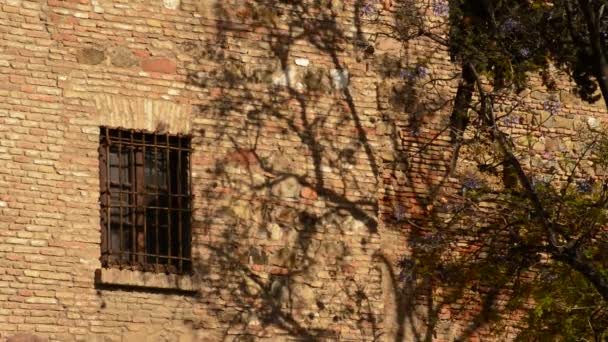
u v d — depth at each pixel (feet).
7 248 77.51
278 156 83.30
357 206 84.53
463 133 87.76
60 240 78.33
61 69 79.66
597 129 92.63
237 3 83.51
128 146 80.53
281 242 82.64
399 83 86.69
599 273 80.43
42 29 79.66
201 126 81.92
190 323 80.23
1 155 78.07
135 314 79.20
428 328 85.51
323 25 85.20
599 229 86.63
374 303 84.12
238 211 82.02
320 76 84.74
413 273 85.30
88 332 78.18
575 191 89.40
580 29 90.07
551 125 92.22
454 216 86.43
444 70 87.81
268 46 83.87
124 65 80.84
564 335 86.17
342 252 83.82
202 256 81.00
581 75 92.58
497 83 89.76
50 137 79.00
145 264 80.02
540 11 90.74
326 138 84.38
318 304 82.94
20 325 77.20
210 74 82.43
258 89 83.35
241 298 81.41
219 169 81.97
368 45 85.97
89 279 78.48
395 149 86.17
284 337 81.97
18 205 77.97
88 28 80.43
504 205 88.17
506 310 87.25
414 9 87.04
